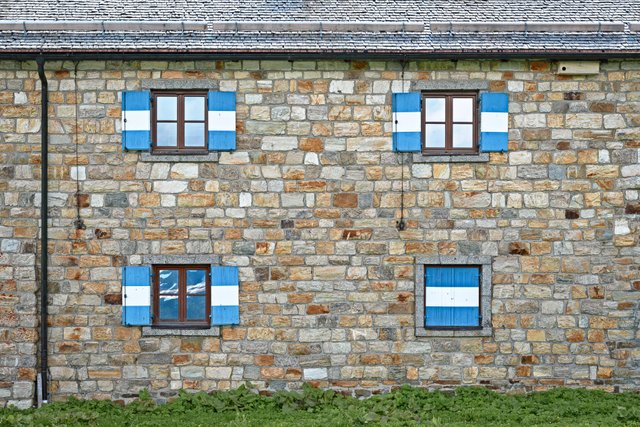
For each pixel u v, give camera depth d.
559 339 12.41
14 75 12.31
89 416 11.35
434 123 12.59
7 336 12.23
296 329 12.39
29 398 12.18
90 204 12.34
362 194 12.42
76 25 12.36
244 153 12.41
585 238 12.42
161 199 12.37
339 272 12.41
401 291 12.41
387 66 12.46
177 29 12.56
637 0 13.91
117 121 12.38
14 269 12.26
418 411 11.52
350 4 13.73
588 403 11.68
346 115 12.45
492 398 12.02
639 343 12.41
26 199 12.29
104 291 12.34
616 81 12.48
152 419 11.30
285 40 12.42
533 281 12.41
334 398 12.16
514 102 12.48
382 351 12.39
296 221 12.41
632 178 12.44
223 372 12.35
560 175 12.45
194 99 12.54
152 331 12.31
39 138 12.33
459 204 12.42
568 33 12.65
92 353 12.31
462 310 12.46
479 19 13.23
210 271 12.45
